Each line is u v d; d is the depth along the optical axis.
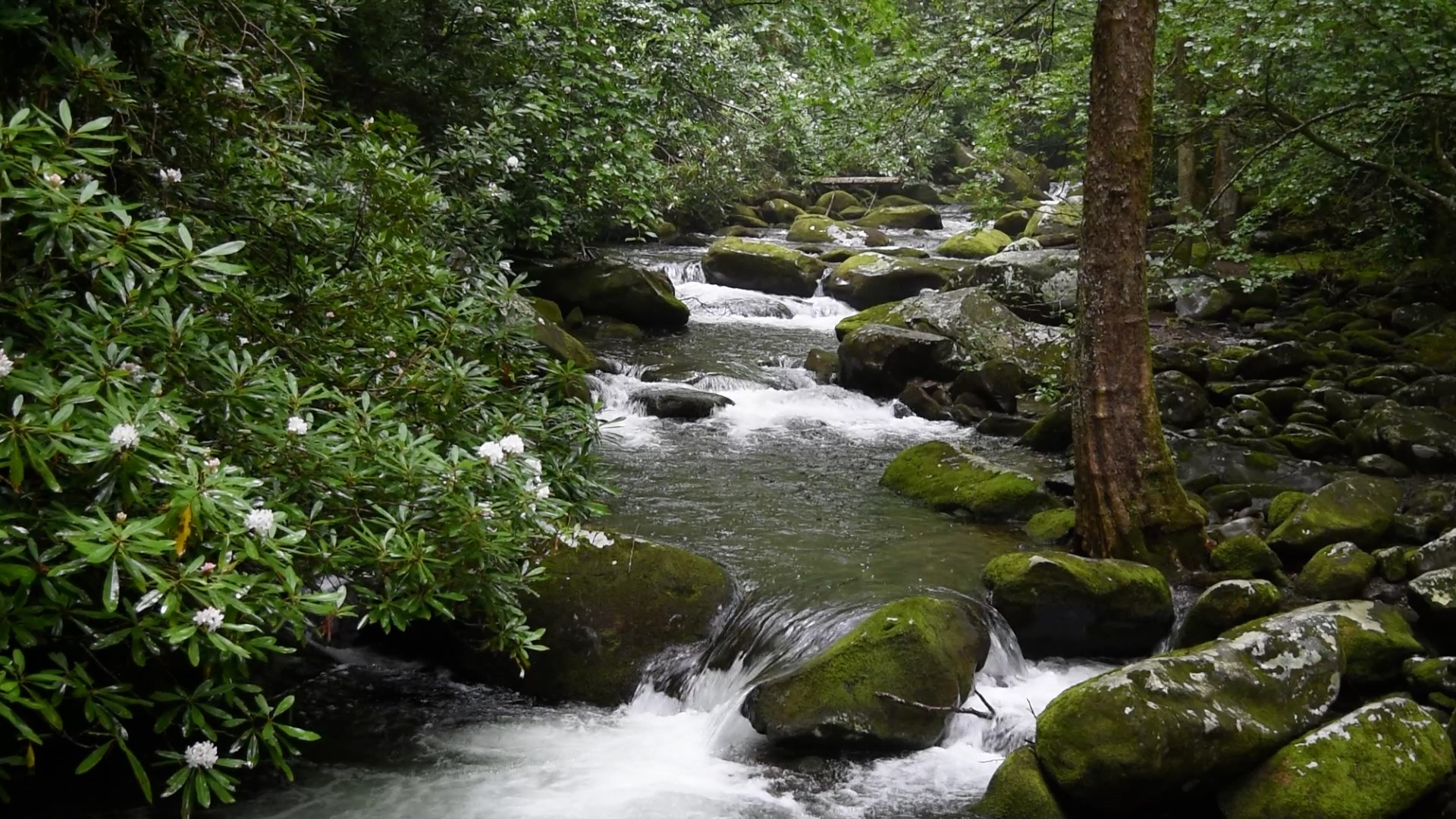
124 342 3.81
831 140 10.98
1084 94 10.49
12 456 3.12
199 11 5.44
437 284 6.01
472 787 5.13
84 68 4.20
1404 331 12.17
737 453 9.52
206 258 3.89
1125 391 6.85
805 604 6.28
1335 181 12.44
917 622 5.63
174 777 3.66
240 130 5.57
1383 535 7.15
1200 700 4.99
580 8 10.38
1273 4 9.84
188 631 3.30
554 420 6.18
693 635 6.25
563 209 11.29
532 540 5.99
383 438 4.51
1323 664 5.36
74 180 3.97
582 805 4.99
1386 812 4.70
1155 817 4.96
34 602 3.53
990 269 14.31
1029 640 6.29
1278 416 10.13
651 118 10.95
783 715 5.34
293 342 5.11
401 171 5.94
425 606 4.43
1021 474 8.16
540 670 6.06
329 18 9.01
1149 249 16.20
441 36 10.69
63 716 4.93
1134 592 6.24
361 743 5.54
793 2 10.27
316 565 4.25
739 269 17.34
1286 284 14.64
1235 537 6.94
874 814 4.93
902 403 11.20
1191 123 11.42
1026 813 4.85
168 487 3.55
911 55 10.21
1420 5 9.68
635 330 13.75
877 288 16.27
